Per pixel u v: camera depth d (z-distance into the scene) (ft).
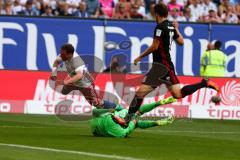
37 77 155.22
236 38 180.75
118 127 104.47
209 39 179.52
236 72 180.96
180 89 109.70
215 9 205.57
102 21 175.01
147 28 176.35
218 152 89.86
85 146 91.86
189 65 178.29
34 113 154.81
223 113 158.92
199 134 120.78
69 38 173.88
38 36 172.45
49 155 81.61
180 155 85.05
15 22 171.63
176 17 197.06
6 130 114.11
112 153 84.79
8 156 80.02
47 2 190.29
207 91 157.38
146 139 104.17
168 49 108.17
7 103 155.53
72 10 192.03
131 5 193.57
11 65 172.04
